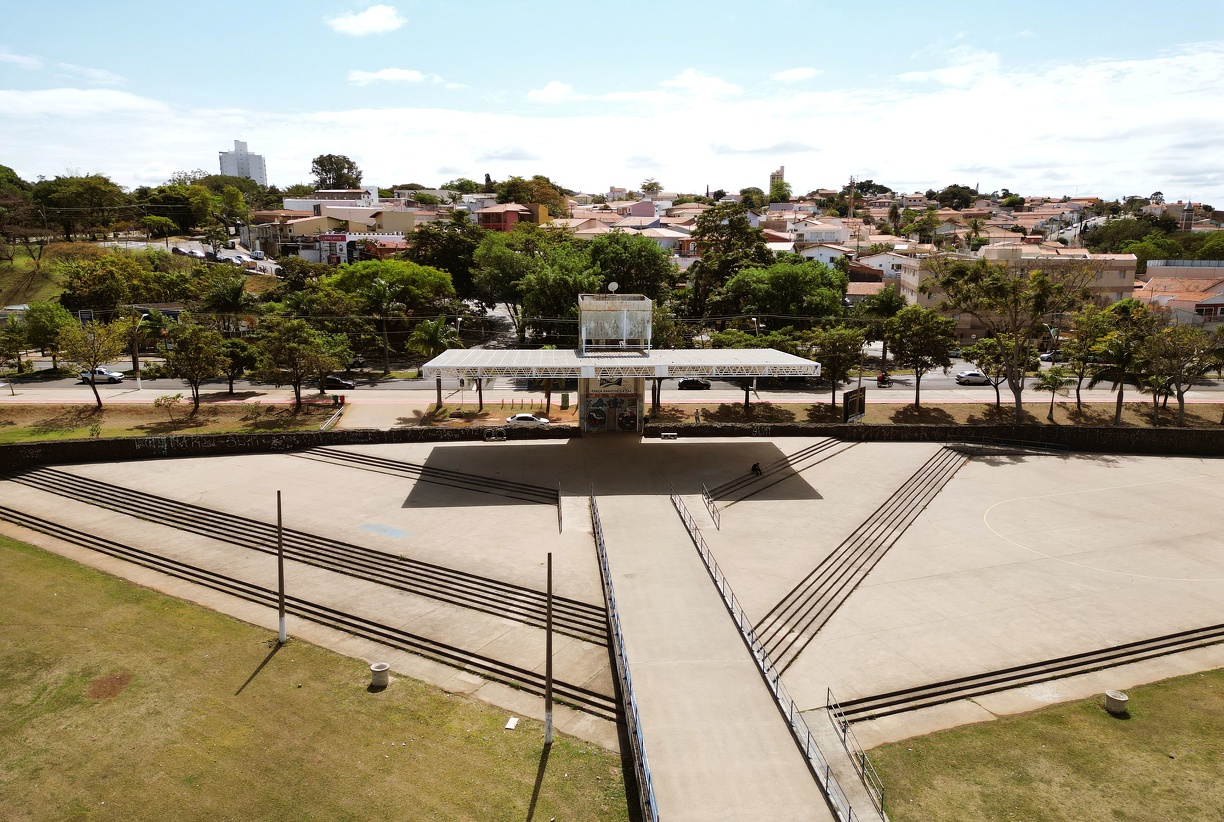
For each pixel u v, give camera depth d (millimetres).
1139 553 39781
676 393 79688
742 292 97312
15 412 64875
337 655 30750
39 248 122562
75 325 75875
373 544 39312
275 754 24922
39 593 36125
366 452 55094
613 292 62375
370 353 97000
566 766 24359
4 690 28453
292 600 34875
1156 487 50750
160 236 156875
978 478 52594
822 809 20828
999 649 30156
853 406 64312
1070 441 60188
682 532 39969
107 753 24984
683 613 31297
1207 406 74625
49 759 24688
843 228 191875
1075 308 84938
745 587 34062
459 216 128125
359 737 25734
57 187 148750
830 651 29812
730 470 50812
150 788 23375
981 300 67000
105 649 31188
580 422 60188
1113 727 25875
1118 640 31000
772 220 196125
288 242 149875
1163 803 22391
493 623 32375
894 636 31047
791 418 71250
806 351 74750
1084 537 41938
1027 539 41656
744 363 52156
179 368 66812
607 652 29984
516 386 83000
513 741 25531
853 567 37469
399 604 34188
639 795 22578
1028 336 69500
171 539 41625
